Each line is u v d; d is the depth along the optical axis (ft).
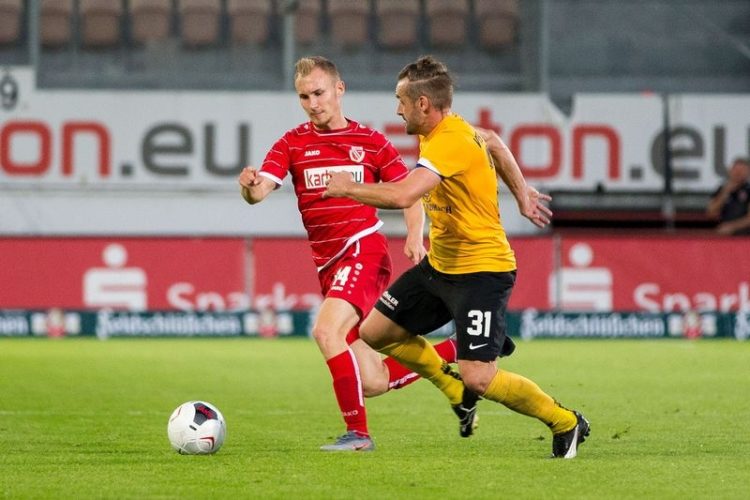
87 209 242.17
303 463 79.97
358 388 86.53
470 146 79.87
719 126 251.39
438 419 110.73
